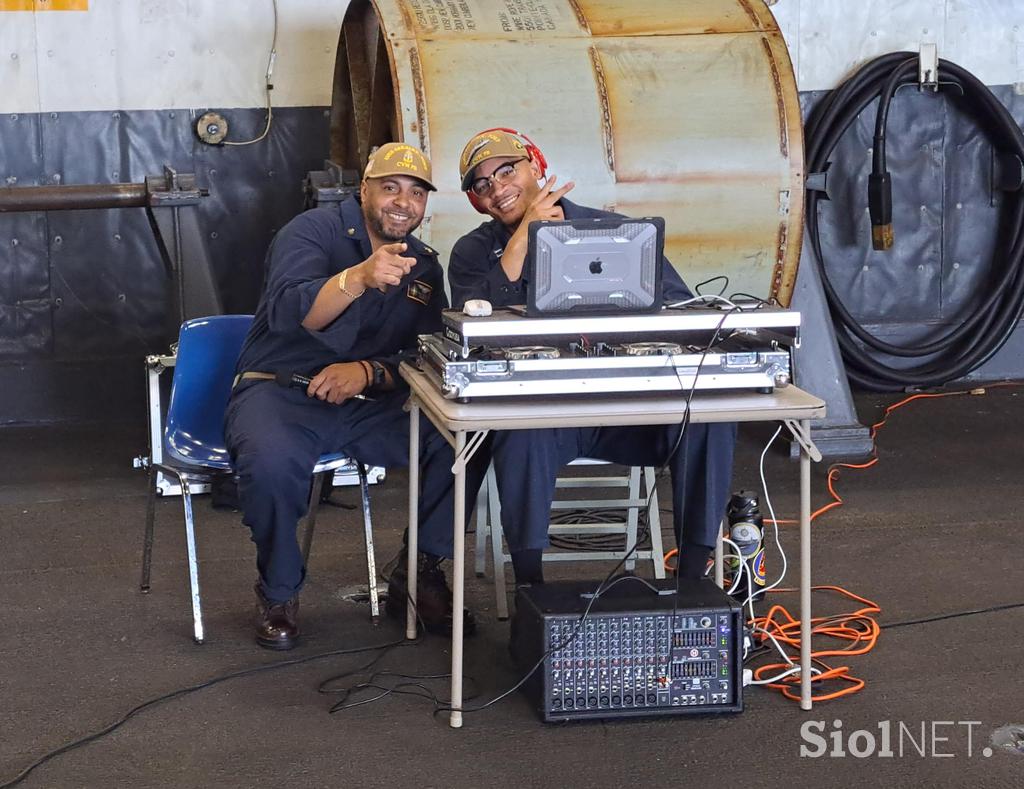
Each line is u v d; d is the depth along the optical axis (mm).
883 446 5070
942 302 6316
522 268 2865
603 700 2527
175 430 3211
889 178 5770
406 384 3127
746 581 3170
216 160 5656
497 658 2895
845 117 5820
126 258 5621
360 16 5141
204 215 5680
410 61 4371
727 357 2408
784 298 4797
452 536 3018
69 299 5602
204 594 3379
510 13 4602
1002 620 3090
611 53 4578
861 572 3492
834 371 5086
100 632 3094
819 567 3545
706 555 2781
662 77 4566
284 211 5750
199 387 3262
